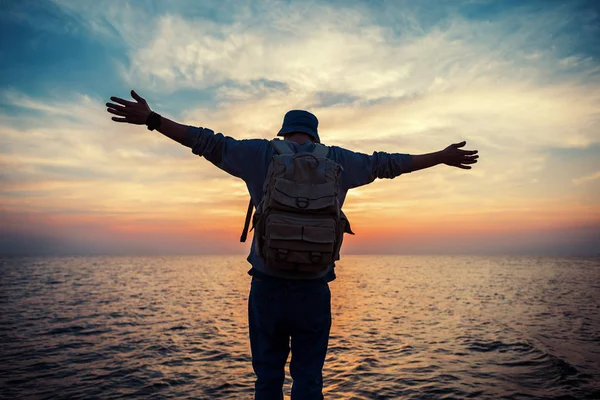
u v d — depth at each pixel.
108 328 11.09
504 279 39.66
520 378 5.53
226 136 2.00
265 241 1.77
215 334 10.13
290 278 1.86
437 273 56.00
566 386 5.09
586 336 9.14
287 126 2.11
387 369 6.21
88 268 70.62
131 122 1.92
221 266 89.31
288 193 1.75
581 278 40.00
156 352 7.79
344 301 19.97
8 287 28.83
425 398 4.71
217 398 4.89
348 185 2.04
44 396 5.03
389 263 119.00
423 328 10.92
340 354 7.48
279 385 1.97
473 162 2.17
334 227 1.76
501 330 10.24
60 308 16.16
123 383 5.59
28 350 8.00
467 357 7.00
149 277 45.00
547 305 16.66
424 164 2.12
